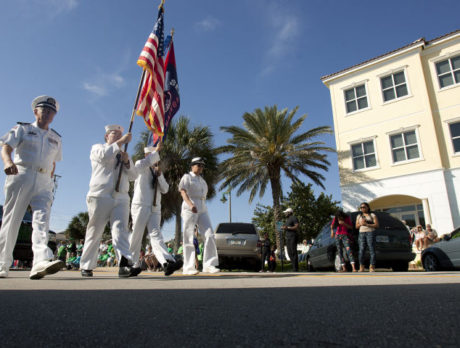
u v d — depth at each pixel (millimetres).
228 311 1266
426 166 15680
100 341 826
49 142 3639
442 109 15969
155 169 4703
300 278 3586
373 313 1191
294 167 17719
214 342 821
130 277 3789
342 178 18031
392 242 7605
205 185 5145
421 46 16578
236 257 10375
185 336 880
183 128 19469
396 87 17328
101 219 3908
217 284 2662
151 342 821
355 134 18094
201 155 19250
